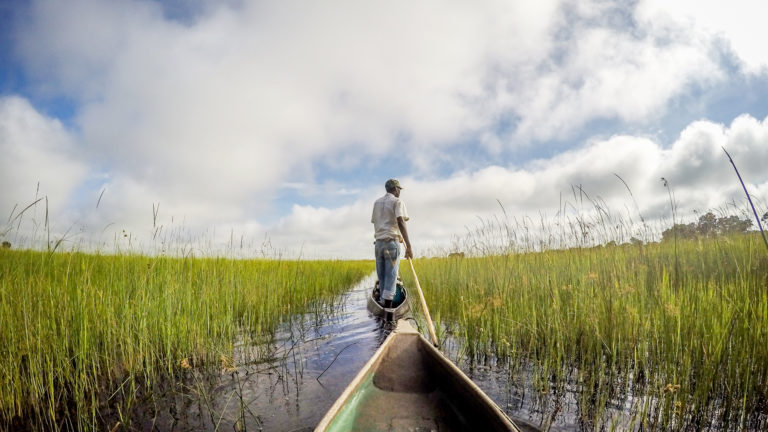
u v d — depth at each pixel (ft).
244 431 7.23
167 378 10.50
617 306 12.04
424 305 15.10
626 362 10.70
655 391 8.86
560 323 12.35
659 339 10.25
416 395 8.34
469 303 16.51
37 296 11.26
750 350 8.79
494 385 9.89
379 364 9.14
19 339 9.87
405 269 44.88
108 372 10.27
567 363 11.46
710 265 14.56
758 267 13.00
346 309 23.09
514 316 14.19
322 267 39.52
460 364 11.77
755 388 8.43
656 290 12.03
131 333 11.30
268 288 20.01
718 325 9.41
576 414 8.09
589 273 14.02
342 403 6.66
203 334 12.75
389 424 7.09
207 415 8.04
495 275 17.94
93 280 14.14
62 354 9.73
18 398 8.21
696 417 7.98
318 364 11.69
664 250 17.54
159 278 14.49
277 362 11.87
